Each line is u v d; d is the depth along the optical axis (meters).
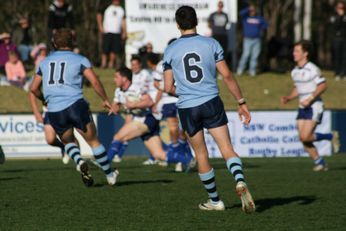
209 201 31.77
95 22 128.50
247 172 50.25
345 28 88.00
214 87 29.95
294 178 45.66
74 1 127.94
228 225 28.03
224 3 87.19
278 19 157.62
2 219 29.47
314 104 50.28
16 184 40.91
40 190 38.12
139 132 48.38
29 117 66.19
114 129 67.31
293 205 33.12
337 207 32.53
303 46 49.72
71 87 36.38
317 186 41.00
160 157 49.44
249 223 28.45
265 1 152.12
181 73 29.91
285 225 28.06
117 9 87.75
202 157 30.88
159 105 51.75
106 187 39.44
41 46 78.88
